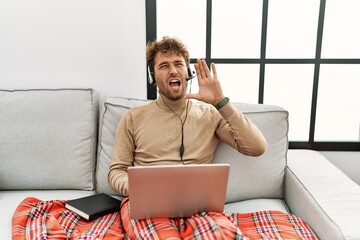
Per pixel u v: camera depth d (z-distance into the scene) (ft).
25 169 4.83
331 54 5.74
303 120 6.02
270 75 5.85
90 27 5.44
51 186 4.91
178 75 4.19
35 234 3.41
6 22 5.37
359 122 6.01
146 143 4.29
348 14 5.57
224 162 4.60
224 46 5.78
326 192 3.87
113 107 4.91
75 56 5.54
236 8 5.62
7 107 4.92
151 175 3.02
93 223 3.83
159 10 5.65
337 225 3.14
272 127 4.73
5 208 4.23
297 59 5.66
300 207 4.09
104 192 4.81
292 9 5.60
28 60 5.52
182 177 3.07
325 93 5.91
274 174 4.64
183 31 5.73
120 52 5.54
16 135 4.85
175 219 3.46
